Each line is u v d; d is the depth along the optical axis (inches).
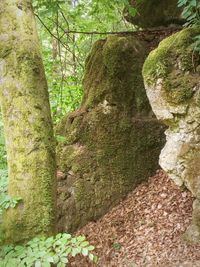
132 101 293.7
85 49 387.9
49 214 153.5
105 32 339.3
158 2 304.8
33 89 155.5
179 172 211.5
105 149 287.9
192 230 215.9
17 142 153.9
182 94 199.3
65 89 369.1
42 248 130.9
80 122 295.0
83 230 275.6
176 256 211.0
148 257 222.4
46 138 157.2
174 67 204.5
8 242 149.7
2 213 154.8
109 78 294.2
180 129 207.0
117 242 248.8
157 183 275.7
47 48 383.2
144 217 255.3
